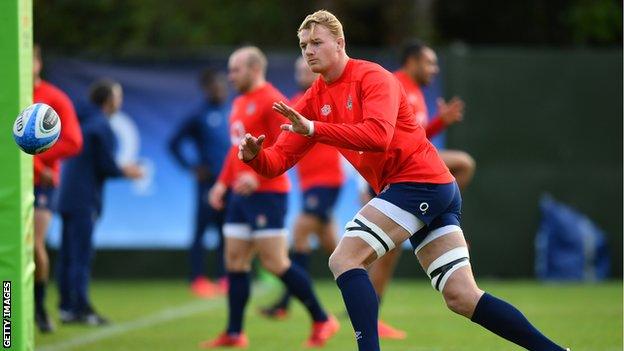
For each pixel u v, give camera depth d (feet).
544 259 175.83
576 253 174.91
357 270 66.74
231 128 100.83
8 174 69.77
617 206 176.76
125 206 176.86
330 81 68.54
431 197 67.15
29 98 73.10
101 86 122.01
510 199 176.65
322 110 69.10
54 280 177.68
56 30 230.48
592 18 237.86
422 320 118.21
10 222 69.77
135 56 175.63
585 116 177.17
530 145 176.76
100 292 160.04
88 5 230.27
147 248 176.86
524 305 134.31
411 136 67.72
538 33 244.83
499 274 176.65
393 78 67.36
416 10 233.35
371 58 175.83
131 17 229.86
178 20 226.79
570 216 175.73
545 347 66.49
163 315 128.36
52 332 110.01
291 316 128.16
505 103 176.55
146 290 163.43
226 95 164.25
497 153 176.55
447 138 175.83
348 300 66.44
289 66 175.32
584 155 177.17
